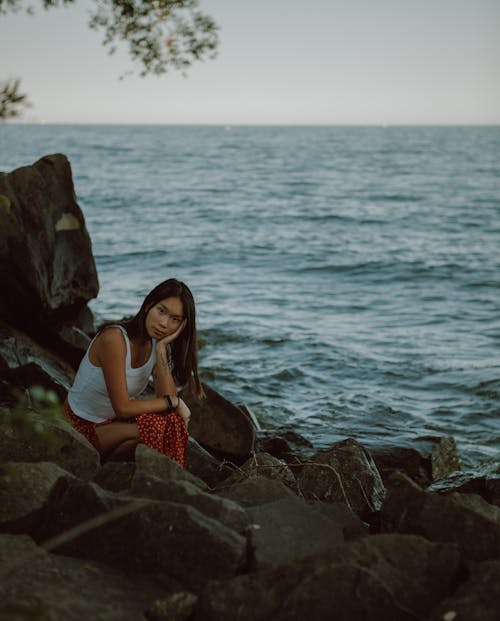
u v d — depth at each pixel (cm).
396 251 2773
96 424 473
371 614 262
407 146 17438
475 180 7325
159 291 462
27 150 11706
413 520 328
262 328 1484
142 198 4956
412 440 781
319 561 272
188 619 268
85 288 961
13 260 827
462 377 1166
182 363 497
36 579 277
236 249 2769
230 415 687
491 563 272
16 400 584
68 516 319
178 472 396
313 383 1126
